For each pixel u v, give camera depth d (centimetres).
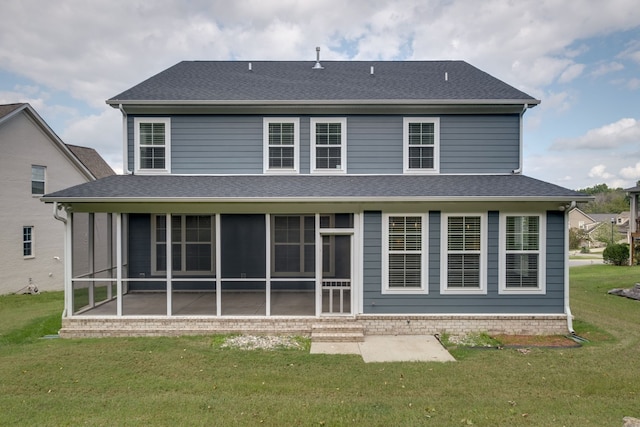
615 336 905
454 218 945
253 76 1273
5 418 510
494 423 496
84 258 2089
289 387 621
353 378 662
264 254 1233
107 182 1025
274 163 1112
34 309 1277
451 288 943
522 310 938
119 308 931
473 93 1110
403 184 1006
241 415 519
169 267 936
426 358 773
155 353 788
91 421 501
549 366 714
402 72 1315
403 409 538
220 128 1110
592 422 499
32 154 1809
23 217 1762
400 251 945
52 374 673
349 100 1070
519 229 941
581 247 5428
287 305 1051
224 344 853
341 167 1102
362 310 945
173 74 1272
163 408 540
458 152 1095
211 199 902
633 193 2700
